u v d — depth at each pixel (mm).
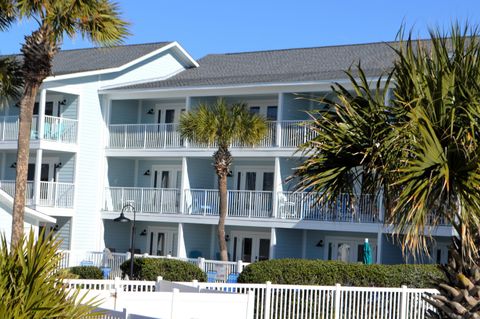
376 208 12984
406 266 28328
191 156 43750
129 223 47281
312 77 41125
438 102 11781
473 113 11406
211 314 18234
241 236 44188
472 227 12312
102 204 46469
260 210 41500
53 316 10500
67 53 54531
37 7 22828
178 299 17953
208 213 42844
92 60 50469
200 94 43625
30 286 10523
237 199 42406
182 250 43781
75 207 45438
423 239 11750
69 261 38781
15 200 23750
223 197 36844
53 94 47094
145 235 47000
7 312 10156
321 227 39312
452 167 11531
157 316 17766
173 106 47000
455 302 12477
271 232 40844
